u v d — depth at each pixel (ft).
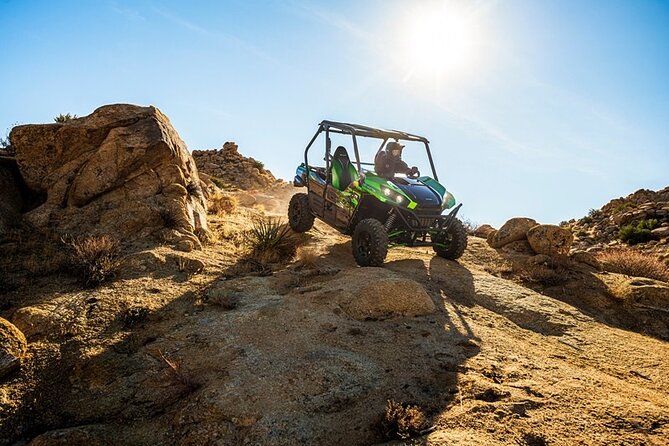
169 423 10.02
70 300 15.30
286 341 13.33
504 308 18.44
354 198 23.84
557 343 15.48
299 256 23.90
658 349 15.47
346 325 14.65
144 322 14.67
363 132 24.71
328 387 10.93
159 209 23.76
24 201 24.30
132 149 24.61
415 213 21.79
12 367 11.42
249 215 34.65
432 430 9.30
